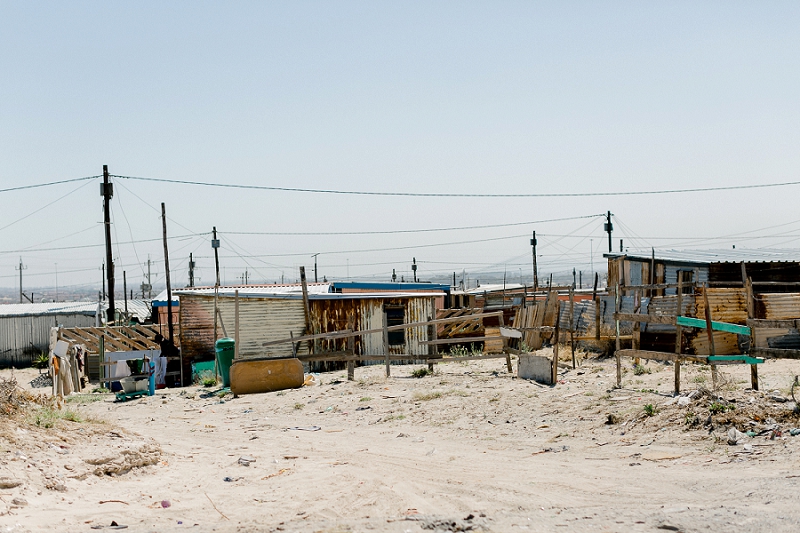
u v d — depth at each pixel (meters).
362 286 38.41
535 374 18.03
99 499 7.80
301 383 20.66
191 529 6.50
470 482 8.84
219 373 24.16
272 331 27.58
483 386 17.62
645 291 26.64
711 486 8.04
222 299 27.52
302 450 11.69
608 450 10.61
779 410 10.71
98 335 26.06
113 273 32.66
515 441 11.83
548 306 27.31
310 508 7.60
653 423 11.50
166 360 26.61
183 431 14.34
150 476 9.33
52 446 9.23
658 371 18.53
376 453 11.20
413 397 16.73
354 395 18.09
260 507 7.67
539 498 7.88
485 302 40.22
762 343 21.22
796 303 22.14
